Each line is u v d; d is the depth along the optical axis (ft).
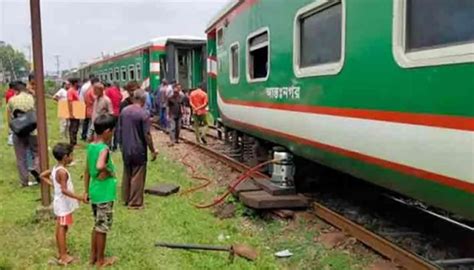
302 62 22.02
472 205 12.01
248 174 27.71
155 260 17.94
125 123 25.34
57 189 17.78
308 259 17.71
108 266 17.51
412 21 13.82
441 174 12.74
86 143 49.93
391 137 14.74
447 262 15.66
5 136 55.93
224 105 38.78
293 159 25.14
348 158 18.08
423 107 13.17
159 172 35.58
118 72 92.38
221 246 18.92
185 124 65.62
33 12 22.72
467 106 11.62
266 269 16.84
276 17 24.70
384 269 16.15
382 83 15.08
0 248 19.31
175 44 65.10
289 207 23.16
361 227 19.01
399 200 23.88
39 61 22.68
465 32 11.94
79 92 48.98
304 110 21.57
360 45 16.31
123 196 26.18
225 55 37.58
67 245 19.47
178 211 24.85
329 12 19.17
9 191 29.32
